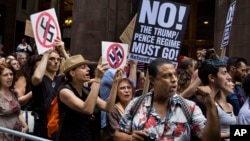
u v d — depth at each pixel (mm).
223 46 6211
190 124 2891
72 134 3836
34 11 21375
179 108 2891
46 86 5016
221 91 3869
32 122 5375
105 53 5094
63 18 19328
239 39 10062
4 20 19906
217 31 11234
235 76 5633
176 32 4609
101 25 12359
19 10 20656
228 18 6211
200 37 13750
